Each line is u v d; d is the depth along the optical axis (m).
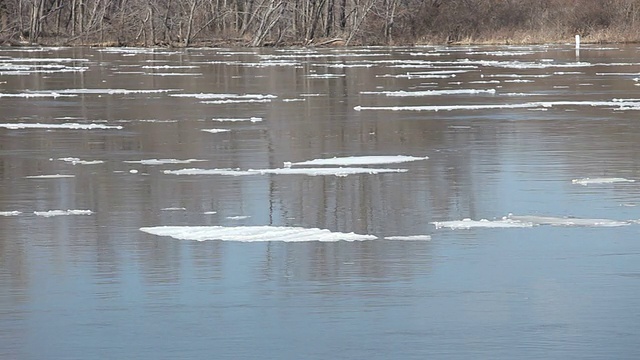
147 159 30.77
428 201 23.53
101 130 38.47
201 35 145.12
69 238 19.88
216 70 80.12
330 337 13.91
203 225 21.16
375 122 40.62
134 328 14.34
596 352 13.26
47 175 27.70
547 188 25.02
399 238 19.69
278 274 17.06
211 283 16.55
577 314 14.78
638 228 20.45
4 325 14.51
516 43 137.88
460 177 26.78
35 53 116.19
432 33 141.12
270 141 35.00
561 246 18.91
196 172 28.03
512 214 21.94
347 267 17.48
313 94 55.72
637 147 32.22
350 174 27.38
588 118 41.06
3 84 64.06
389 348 13.48
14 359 13.23
